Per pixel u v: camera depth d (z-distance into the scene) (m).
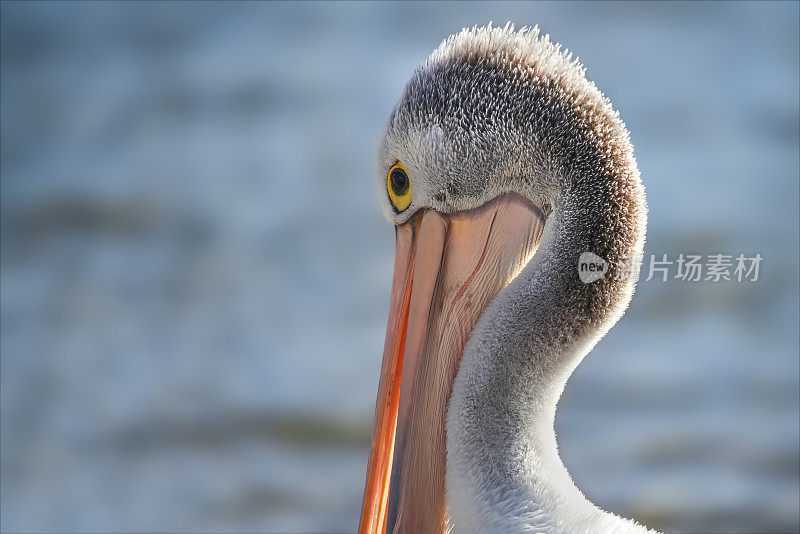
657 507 12.27
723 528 11.91
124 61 35.78
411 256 5.84
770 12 38.62
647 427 13.96
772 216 21.47
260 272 20.41
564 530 5.10
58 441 14.68
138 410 15.40
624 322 17.25
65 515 13.05
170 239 22.28
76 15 40.47
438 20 38.25
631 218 5.32
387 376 5.92
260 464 13.77
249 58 35.12
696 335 16.80
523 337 5.38
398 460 5.73
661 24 37.47
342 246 21.52
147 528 12.59
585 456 13.31
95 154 27.78
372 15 39.12
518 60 5.43
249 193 24.86
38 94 32.88
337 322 17.98
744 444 13.45
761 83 30.91
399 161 5.75
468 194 5.52
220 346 17.34
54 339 17.97
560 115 5.32
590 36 36.31
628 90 30.75
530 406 5.39
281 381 15.92
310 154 26.88
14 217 23.45
